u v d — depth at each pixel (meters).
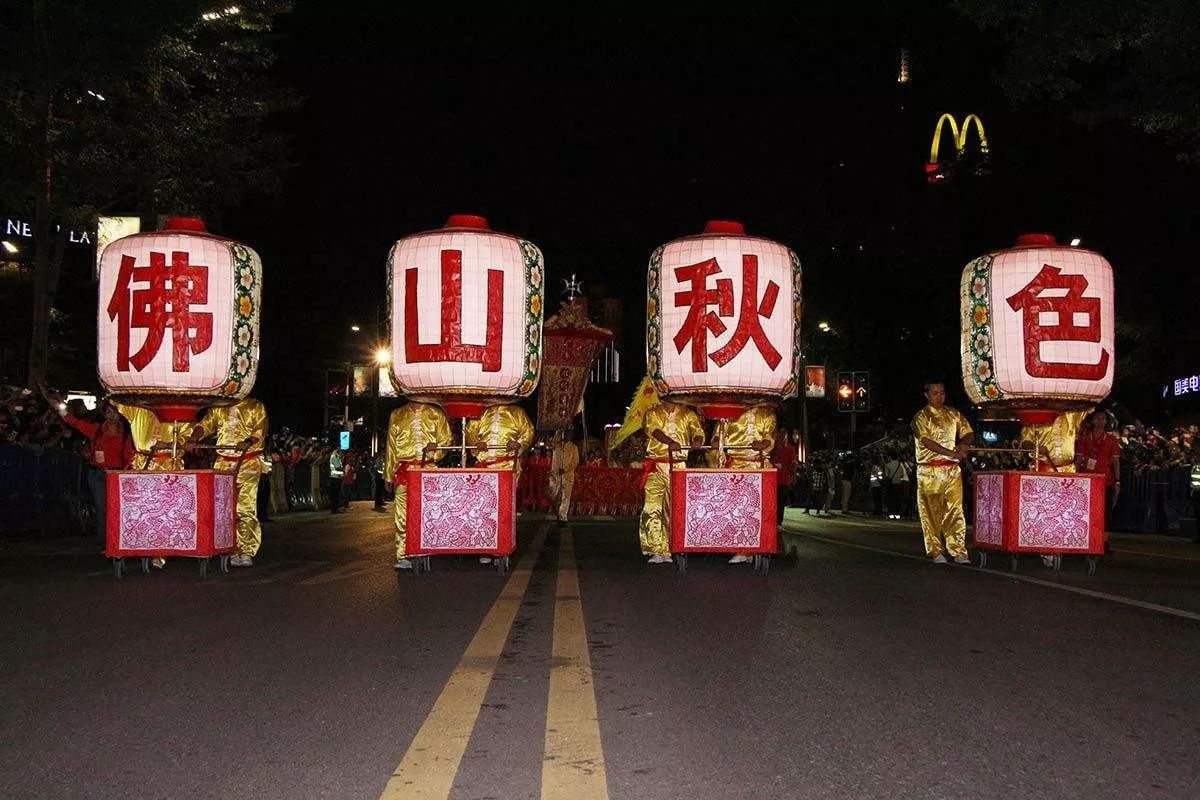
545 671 6.29
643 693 5.73
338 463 29.23
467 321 11.20
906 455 27.88
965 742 4.81
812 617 8.34
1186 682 6.00
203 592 9.91
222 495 11.53
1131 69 17.50
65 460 17.67
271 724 5.12
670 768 4.43
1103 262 11.84
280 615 8.45
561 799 4.05
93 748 4.74
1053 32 15.95
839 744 4.78
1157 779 4.30
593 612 8.63
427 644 7.16
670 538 11.73
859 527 22.75
